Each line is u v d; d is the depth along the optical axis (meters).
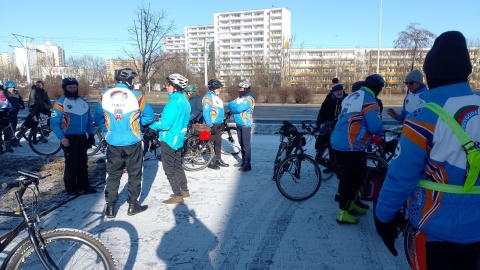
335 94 6.48
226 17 130.25
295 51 84.00
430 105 1.83
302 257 3.68
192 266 3.48
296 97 30.67
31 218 2.64
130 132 4.56
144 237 4.09
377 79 4.15
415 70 5.04
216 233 4.21
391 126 13.95
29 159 8.08
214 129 7.20
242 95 6.84
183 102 5.11
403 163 1.85
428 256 1.88
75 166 5.48
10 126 8.79
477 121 1.74
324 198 5.49
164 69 43.78
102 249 2.72
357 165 4.30
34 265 2.76
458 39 1.84
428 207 1.84
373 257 3.69
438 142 1.76
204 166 7.16
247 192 5.73
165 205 5.13
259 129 13.19
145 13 20.23
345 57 88.38
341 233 4.25
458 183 1.78
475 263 1.82
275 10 123.81
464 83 1.85
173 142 5.05
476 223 1.76
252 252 3.78
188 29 137.88
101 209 4.96
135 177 4.70
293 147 5.65
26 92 37.12
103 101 4.54
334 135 4.40
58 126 5.28
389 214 1.94
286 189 5.46
